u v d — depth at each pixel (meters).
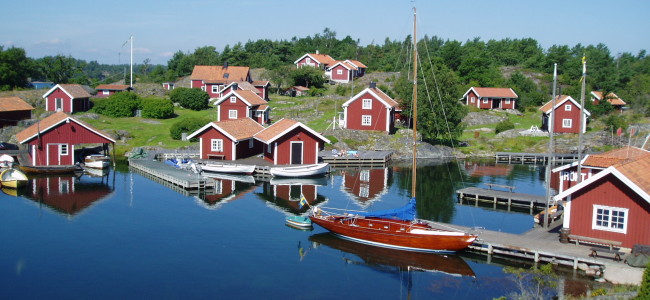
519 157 66.50
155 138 67.50
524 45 154.50
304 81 106.12
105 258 27.80
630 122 78.25
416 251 30.17
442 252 29.86
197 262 27.47
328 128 74.25
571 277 25.58
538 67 133.25
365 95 74.00
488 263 28.28
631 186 26.08
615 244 26.00
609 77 111.81
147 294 23.44
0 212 36.62
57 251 28.77
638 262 24.33
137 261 27.44
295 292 24.16
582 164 36.31
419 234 29.67
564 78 119.06
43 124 53.81
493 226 34.97
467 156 69.56
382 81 108.38
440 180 51.81
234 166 51.75
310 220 33.94
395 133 74.31
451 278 26.20
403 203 40.97
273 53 144.38
